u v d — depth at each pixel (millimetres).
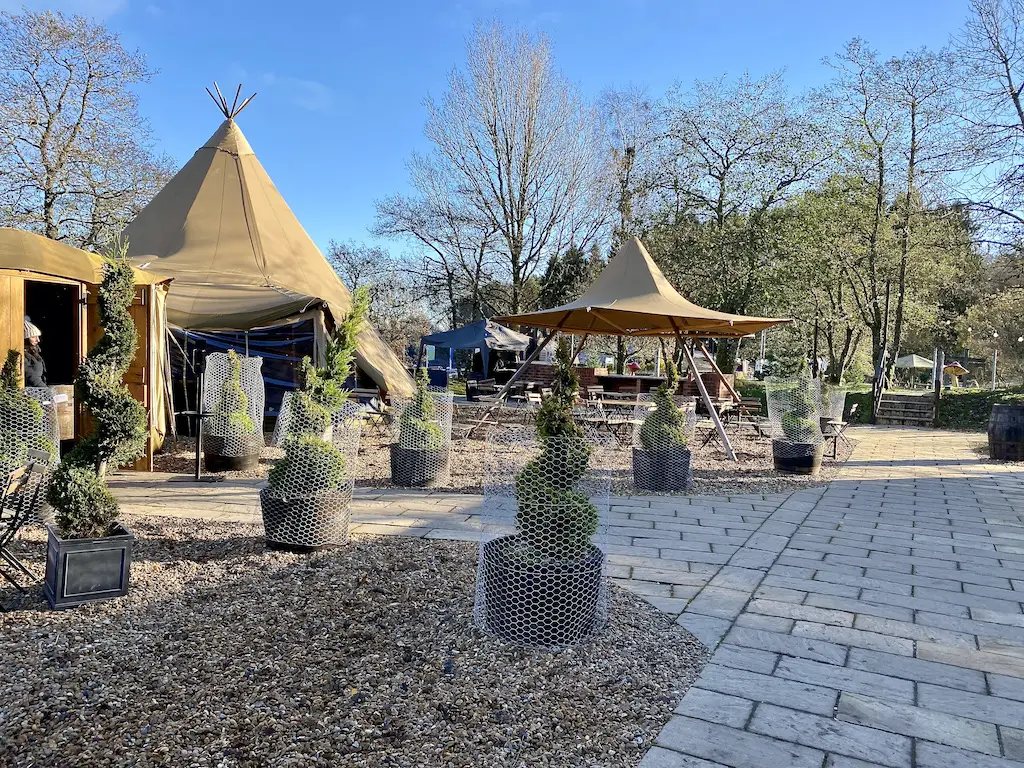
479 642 3602
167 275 11773
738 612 4336
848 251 21031
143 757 2516
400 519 6363
